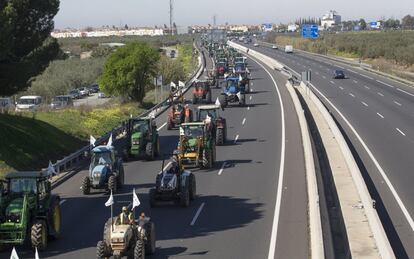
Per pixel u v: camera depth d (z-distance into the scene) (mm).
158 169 34812
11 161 35094
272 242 20844
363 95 70250
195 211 25484
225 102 61938
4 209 20188
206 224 23484
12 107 61375
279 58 141125
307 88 67375
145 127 38094
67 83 104312
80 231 22984
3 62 39312
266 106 61625
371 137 42688
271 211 25031
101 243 17984
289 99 66562
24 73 39406
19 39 41062
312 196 24094
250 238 21422
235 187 29656
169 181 25938
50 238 21969
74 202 27688
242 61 100625
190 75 98562
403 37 164375
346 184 27844
